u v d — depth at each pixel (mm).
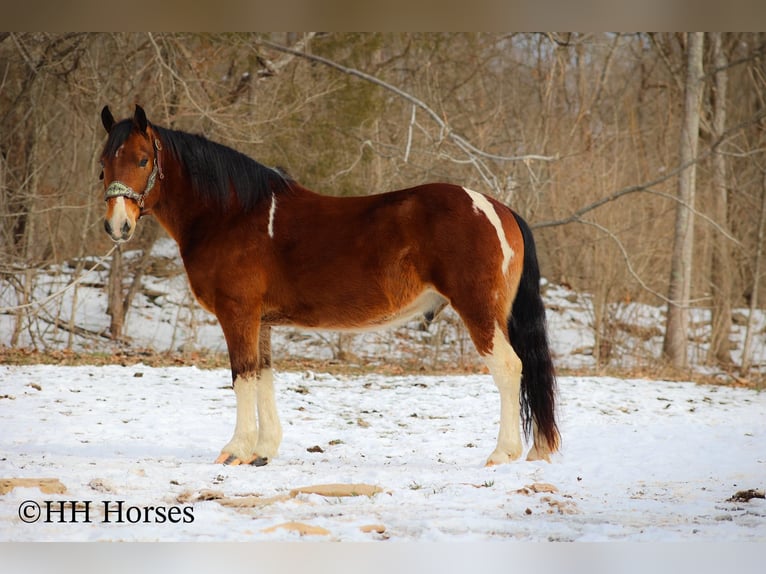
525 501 5922
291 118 17281
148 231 17188
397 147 16906
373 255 7016
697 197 21297
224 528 5102
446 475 6770
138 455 7781
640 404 11742
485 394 12141
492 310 6957
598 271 17594
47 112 17109
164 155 7281
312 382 12945
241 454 7195
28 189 16453
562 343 18812
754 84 22219
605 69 20922
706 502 6102
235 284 7137
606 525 5285
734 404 12266
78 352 15539
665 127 22672
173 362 14664
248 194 7227
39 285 17375
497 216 7070
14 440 8281
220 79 18500
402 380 13469
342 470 7105
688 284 18266
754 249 20984
